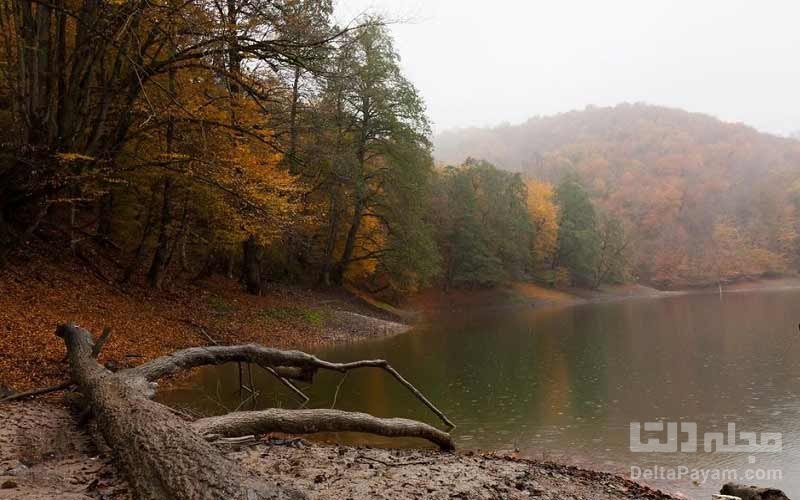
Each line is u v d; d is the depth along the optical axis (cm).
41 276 1234
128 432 385
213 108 1300
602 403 1047
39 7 1047
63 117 1110
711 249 8506
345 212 2977
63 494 338
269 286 2431
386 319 2750
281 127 1647
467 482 459
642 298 5938
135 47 1116
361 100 2616
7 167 1131
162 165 1245
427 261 3038
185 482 294
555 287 5869
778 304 4119
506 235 4897
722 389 1177
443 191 4438
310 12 1219
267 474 443
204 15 1127
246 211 1405
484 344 1925
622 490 523
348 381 1175
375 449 600
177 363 640
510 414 953
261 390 997
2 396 597
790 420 926
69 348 679
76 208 1567
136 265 1548
